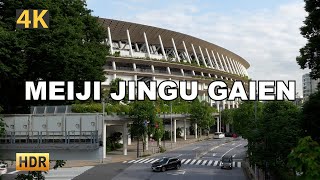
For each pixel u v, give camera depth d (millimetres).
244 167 44531
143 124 53156
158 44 108000
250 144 32188
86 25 36750
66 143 19062
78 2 34969
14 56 24406
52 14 28000
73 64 28625
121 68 86812
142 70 89562
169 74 96062
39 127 19281
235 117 55594
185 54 116250
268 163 28000
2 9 27594
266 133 27891
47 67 27469
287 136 26609
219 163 48906
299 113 28125
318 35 26312
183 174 39500
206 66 115812
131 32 96250
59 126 19234
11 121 19359
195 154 59031
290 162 7305
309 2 26359
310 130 25797
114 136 65312
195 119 86688
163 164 41250
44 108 24734
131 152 59969
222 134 96375
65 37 27516
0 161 19828
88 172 39906
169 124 89062
